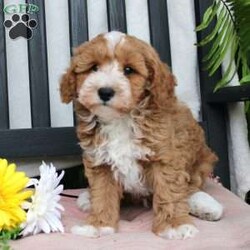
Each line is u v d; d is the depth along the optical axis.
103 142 1.00
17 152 1.22
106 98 0.95
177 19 1.34
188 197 1.03
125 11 1.31
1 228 0.92
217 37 1.25
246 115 1.34
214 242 0.90
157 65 0.98
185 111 1.07
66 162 1.30
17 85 1.32
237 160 1.29
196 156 1.08
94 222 0.99
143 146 0.98
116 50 0.97
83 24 1.27
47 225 0.95
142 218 1.04
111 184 1.02
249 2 1.22
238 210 1.04
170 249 0.88
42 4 1.28
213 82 1.29
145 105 0.98
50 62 1.33
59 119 1.33
